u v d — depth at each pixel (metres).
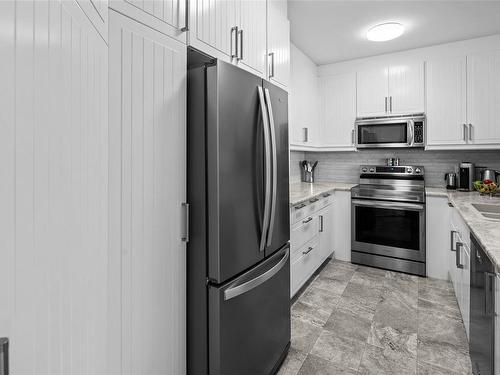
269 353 1.57
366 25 2.67
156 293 1.09
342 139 3.63
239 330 1.33
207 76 1.19
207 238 1.22
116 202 0.94
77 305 0.57
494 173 2.99
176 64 1.17
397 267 3.11
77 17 0.57
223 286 1.23
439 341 1.91
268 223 1.46
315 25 2.67
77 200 0.57
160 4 1.09
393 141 3.31
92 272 0.66
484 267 1.29
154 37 1.06
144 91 1.03
